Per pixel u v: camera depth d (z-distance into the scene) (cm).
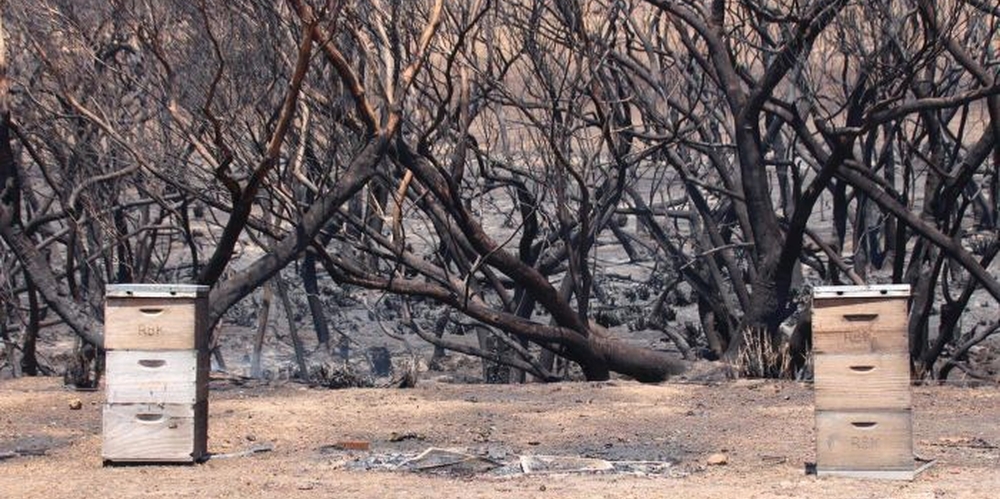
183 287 1067
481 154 2056
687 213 2309
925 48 1697
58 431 1290
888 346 993
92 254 1997
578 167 2120
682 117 2130
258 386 1684
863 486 966
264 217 1911
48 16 1773
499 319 1866
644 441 1222
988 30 2091
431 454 1121
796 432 1268
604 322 2662
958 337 2352
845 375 998
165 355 1070
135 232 1891
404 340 2086
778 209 2947
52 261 2727
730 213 2339
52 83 1983
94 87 1820
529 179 2319
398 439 1232
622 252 3456
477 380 2138
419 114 2134
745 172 1902
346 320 2759
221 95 1733
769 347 1834
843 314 996
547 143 1978
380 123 1822
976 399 1502
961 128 1991
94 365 1767
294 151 1859
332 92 1791
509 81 2227
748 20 2091
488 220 3134
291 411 1404
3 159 1745
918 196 3216
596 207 2005
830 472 1003
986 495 926
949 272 2908
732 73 1920
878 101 1848
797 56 1822
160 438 1073
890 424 993
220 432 1263
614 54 2003
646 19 2236
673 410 1428
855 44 1825
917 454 1121
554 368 2202
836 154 1744
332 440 1230
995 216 2084
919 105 1709
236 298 1706
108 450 1071
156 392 1070
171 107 1691
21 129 1877
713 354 2202
